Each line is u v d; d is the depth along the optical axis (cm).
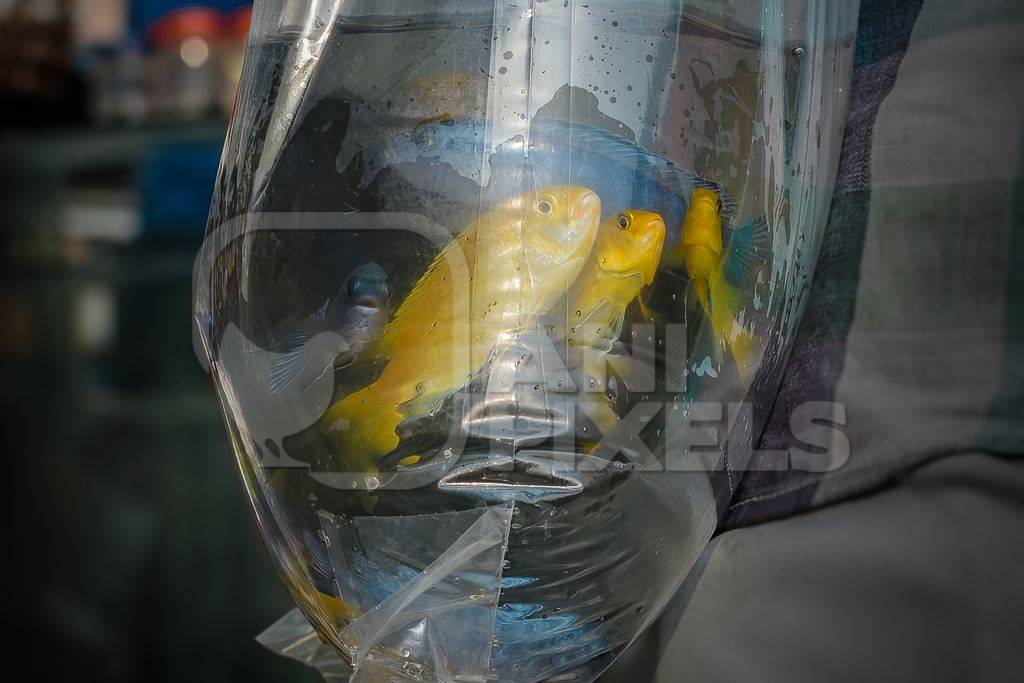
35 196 312
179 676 304
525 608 61
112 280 312
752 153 62
